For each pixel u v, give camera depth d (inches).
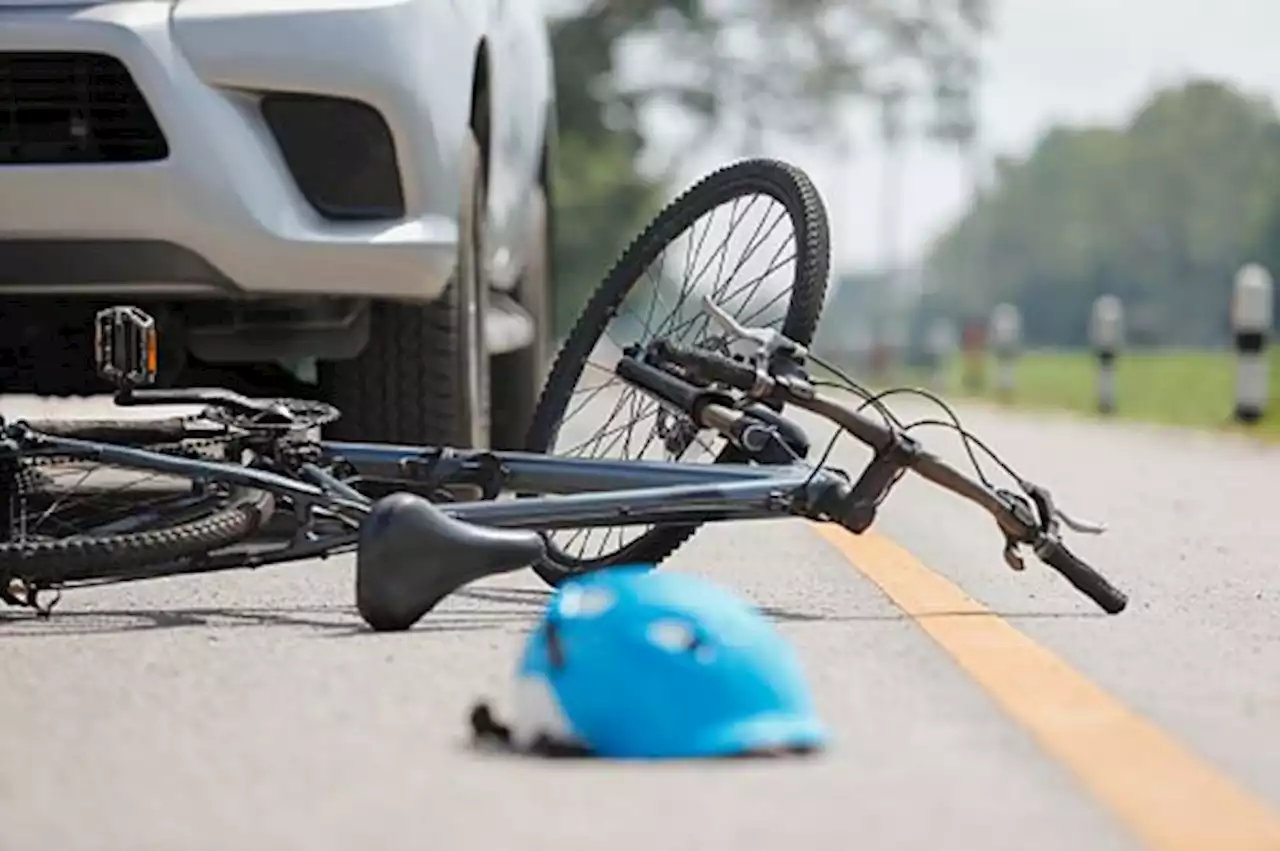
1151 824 187.2
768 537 391.9
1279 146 6294.3
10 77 351.9
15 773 205.2
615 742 205.5
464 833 182.4
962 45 3427.7
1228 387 1253.1
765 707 207.8
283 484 286.2
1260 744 217.5
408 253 363.9
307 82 355.3
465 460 304.8
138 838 183.0
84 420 307.6
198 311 381.7
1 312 380.5
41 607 301.7
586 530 323.0
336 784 198.8
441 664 254.5
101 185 351.9
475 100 407.8
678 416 316.5
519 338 464.8
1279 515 457.4
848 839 181.0
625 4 2989.7
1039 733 219.3
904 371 2169.0
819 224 321.4
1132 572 351.3
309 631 280.5
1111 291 6422.2
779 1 3223.4
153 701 236.1
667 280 347.9
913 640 273.3
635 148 3021.7
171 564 287.0
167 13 352.8
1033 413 1003.9
